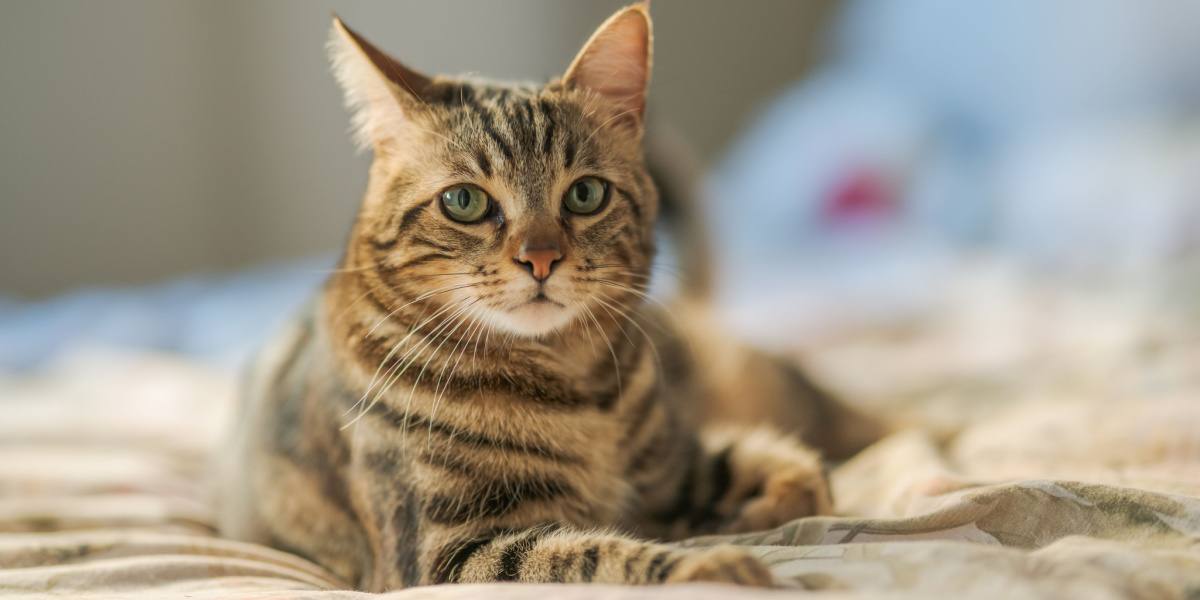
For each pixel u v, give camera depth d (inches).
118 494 23.3
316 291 23.6
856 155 51.3
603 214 21.3
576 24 59.3
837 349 34.7
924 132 51.4
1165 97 43.2
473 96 21.4
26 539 20.3
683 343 26.0
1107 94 45.7
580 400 20.9
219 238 54.6
